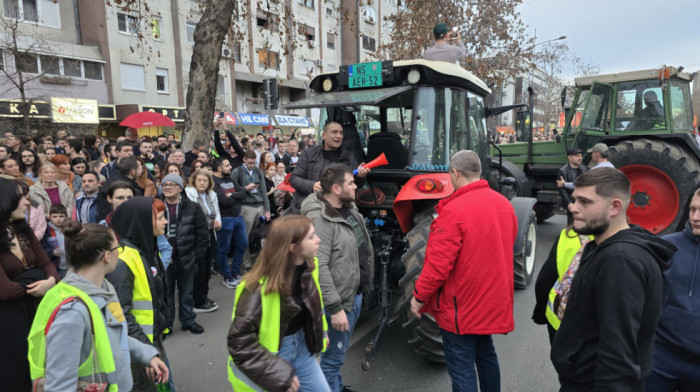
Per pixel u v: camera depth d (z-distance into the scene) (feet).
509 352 11.76
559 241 7.02
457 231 7.55
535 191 25.32
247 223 18.84
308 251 5.91
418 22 45.09
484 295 7.59
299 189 11.11
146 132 67.41
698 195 6.03
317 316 6.38
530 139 24.43
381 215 12.24
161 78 73.00
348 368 10.77
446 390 9.78
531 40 47.93
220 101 74.23
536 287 7.35
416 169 11.12
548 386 10.11
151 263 7.91
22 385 7.66
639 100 20.99
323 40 102.63
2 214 7.66
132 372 6.92
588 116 22.39
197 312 14.64
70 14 63.16
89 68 63.62
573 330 5.31
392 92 10.80
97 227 6.08
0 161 15.74
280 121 85.40
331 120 13.58
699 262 6.08
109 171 18.69
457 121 11.81
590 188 5.15
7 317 7.47
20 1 57.31
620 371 4.57
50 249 13.17
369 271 9.34
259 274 5.70
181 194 13.66
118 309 6.45
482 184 8.04
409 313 10.03
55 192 15.25
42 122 54.44
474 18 46.32
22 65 54.65
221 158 17.30
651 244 4.91
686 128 22.06
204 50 24.45
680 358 6.21
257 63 87.15
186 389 10.11
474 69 45.65
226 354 11.84
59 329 5.37
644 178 19.98
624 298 4.64
